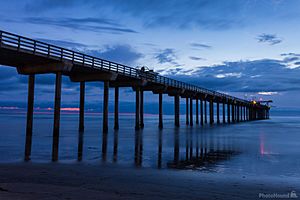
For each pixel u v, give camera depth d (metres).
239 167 10.26
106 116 26.67
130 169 9.48
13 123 51.38
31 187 6.40
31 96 22.58
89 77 27.11
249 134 29.06
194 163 11.02
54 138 20.69
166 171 9.17
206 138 22.95
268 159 12.27
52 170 8.95
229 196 6.16
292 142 20.47
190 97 47.25
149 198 5.75
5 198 5.35
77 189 6.33
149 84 35.66
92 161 11.11
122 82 32.12
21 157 11.89
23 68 22.52
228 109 66.75
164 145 17.28
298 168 10.15
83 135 24.22
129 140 20.17
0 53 18.36
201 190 6.62
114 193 6.07
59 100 21.48
